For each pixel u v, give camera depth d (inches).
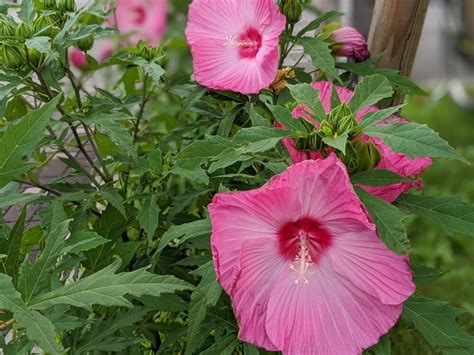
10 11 29.3
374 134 15.3
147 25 32.9
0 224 21.1
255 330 16.3
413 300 19.0
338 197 14.9
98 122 21.8
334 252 16.1
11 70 21.5
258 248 15.8
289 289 16.2
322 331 16.1
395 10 25.8
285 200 15.1
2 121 25.5
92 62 26.1
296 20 23.2
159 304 20.4
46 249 16.8
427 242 52.2
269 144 16.0
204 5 22.9
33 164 16.8
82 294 15.8
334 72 21.8
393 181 15.7
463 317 43.3
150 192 24.0
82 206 23.5
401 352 31.8
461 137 67.2
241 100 24.6
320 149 16.0
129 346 21.6
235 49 22.8
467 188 59.9
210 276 18.2
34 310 15.5
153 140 32.1
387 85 16.4
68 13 24.3
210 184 24.5
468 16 71.0
